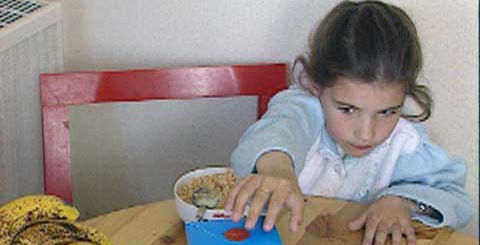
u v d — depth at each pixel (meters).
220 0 1.41
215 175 1.17
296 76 1.40
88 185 1.66
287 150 1.10
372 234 1.07
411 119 1.25
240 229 0.98
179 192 1.12
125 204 1.65
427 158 1.21
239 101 1.49
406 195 1.13
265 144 1.10
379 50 1.10
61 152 1.30
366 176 1.26
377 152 1.24
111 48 1.52
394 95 1.12
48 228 0.84
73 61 1.55
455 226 1.13
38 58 1.39
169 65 1.49
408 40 1.14
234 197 0.93
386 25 1.14
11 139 1.38
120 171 1.63
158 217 1.09
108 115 1.58
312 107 1.23
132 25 1.48
